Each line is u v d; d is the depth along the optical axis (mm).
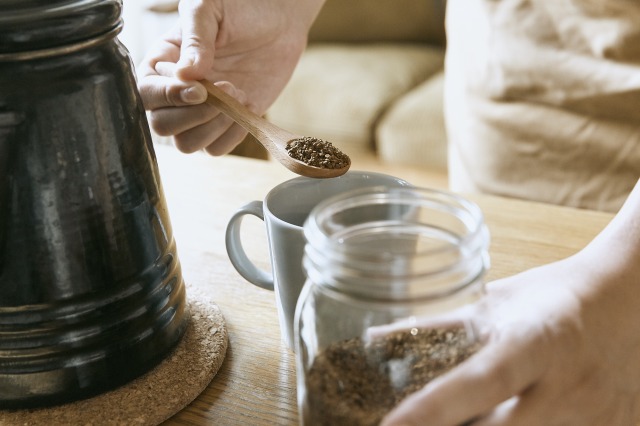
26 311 457
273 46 778
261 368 529
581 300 448
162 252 509
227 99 616
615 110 1022
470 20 1122
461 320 395
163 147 898
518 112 1101
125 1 1913
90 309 470
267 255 666
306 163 547
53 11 423
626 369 451
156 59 706
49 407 488
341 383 388
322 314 391
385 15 2406
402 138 2043
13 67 426
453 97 1205
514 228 687
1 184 432
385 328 384
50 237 447
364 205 418
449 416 373
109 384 494
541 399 415
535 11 1032
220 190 783
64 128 438
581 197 1094
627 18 955
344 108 2127
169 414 486
